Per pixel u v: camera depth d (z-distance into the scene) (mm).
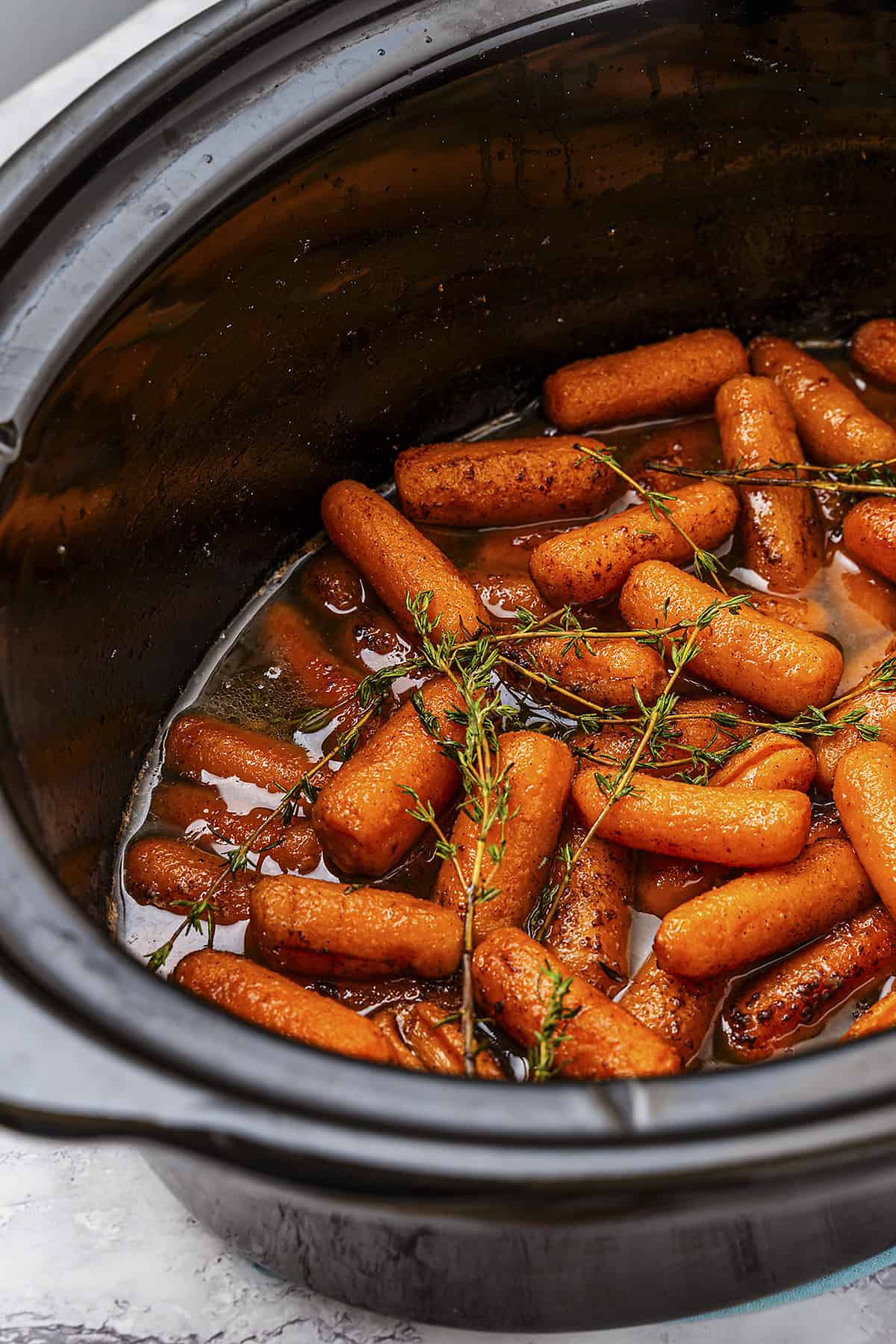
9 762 560
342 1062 511
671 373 721
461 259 704
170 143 633
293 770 653
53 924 525
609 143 696
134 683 655
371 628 685
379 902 607
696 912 602
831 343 760
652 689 648
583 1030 582
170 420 650
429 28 657
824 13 676
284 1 646
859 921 612
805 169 717
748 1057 603
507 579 685
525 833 614
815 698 643
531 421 748
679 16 671
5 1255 602
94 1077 505
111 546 636
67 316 604
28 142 620
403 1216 503
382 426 725
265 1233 570
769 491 688
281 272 664
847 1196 538
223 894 629
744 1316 593
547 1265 550
